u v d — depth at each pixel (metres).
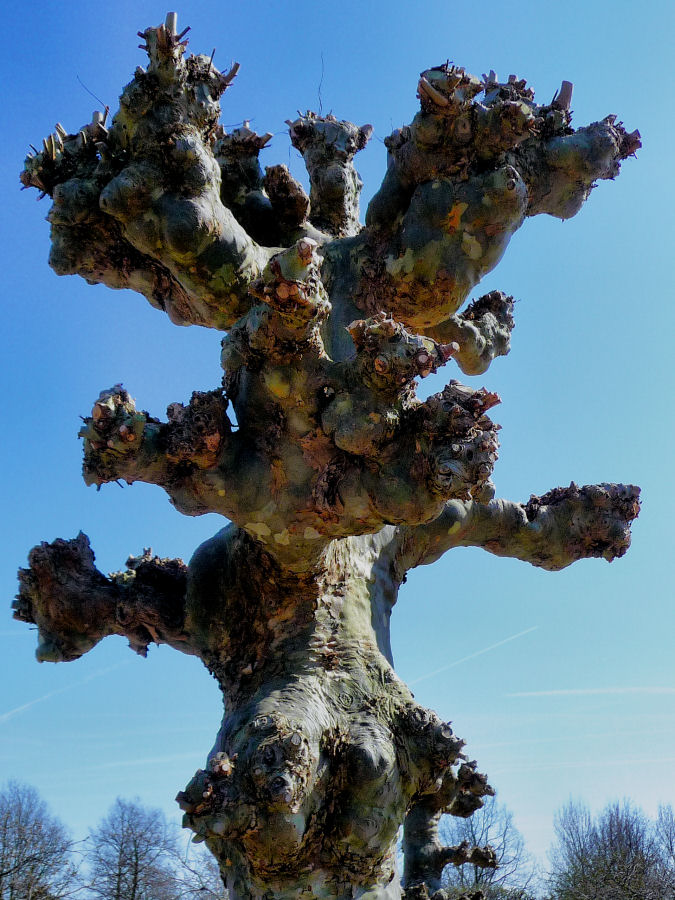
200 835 3.13
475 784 4.26
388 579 4.14
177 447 3.40
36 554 4.11
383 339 3.25
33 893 17.17
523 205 3.93
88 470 3.48
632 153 4.52
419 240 3.90
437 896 4.00
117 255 4.07
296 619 3.79
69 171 4.00
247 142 4.55
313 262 3.17
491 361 4.66
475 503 4.47
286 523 3.51
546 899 15.25
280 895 3.30
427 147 3.88
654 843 20.50
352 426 3.26
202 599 4.03
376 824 3.36
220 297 3.89
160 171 3.80
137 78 3.82
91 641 4.16
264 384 3.43
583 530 4.60
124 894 18.30
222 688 3.91
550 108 4.38
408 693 3.69
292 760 3.19
